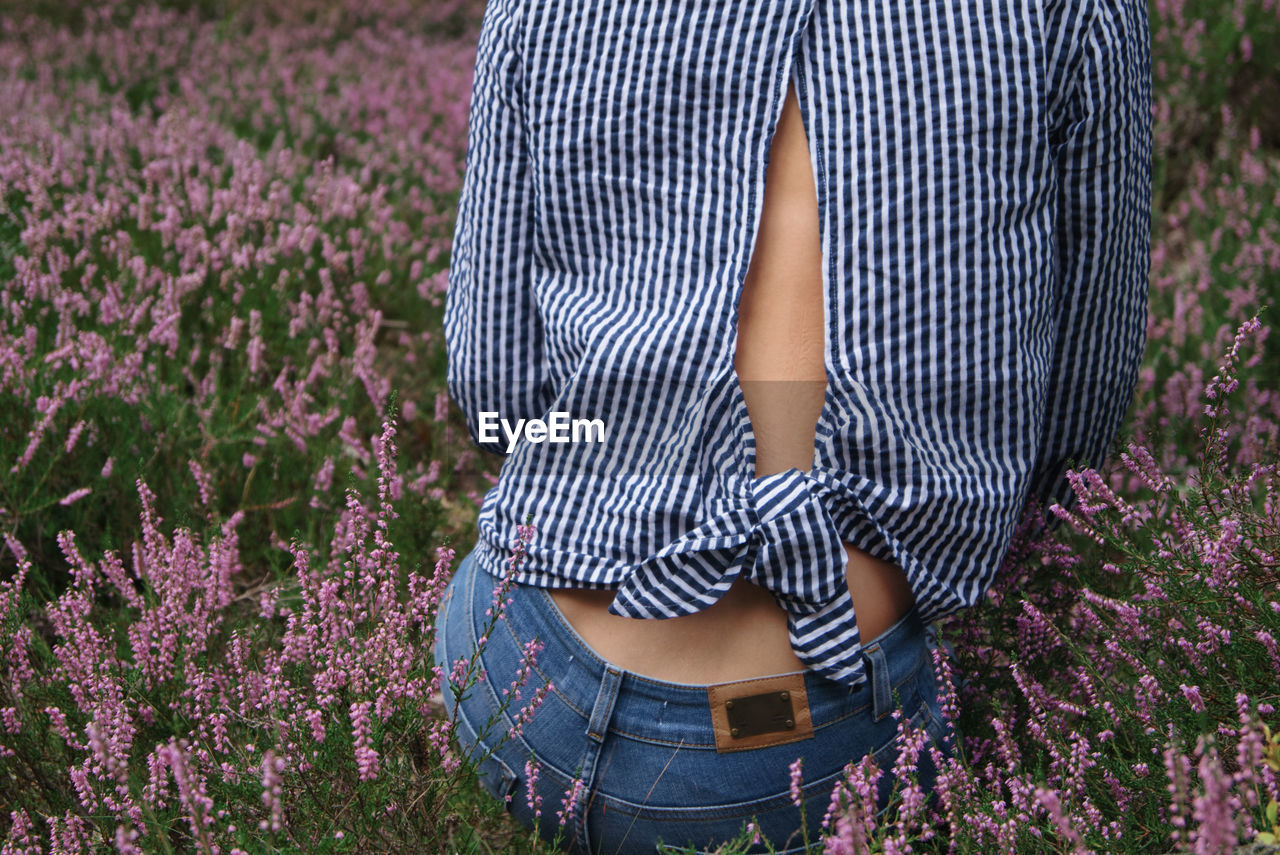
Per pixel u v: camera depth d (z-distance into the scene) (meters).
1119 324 1.78
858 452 1.53
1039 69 1.52
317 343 3.51
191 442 3.08
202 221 4.27
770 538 1.50
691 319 1.56
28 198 4.07
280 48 8.08
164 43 7.87
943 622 2.01
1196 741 1.52
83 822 1.83
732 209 1.56
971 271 1.52
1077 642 2.00
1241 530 1.75
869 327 1.52
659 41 1.59
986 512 1.58
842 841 1.33
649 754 1.63
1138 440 2.36
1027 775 1.57
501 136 1.74
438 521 3.01
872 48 1.53
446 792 1.77
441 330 4.15
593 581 1.60
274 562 2.73
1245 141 5.01
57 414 2.85
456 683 1.79
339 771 1.77
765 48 1.54
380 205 4.77
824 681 1.59
